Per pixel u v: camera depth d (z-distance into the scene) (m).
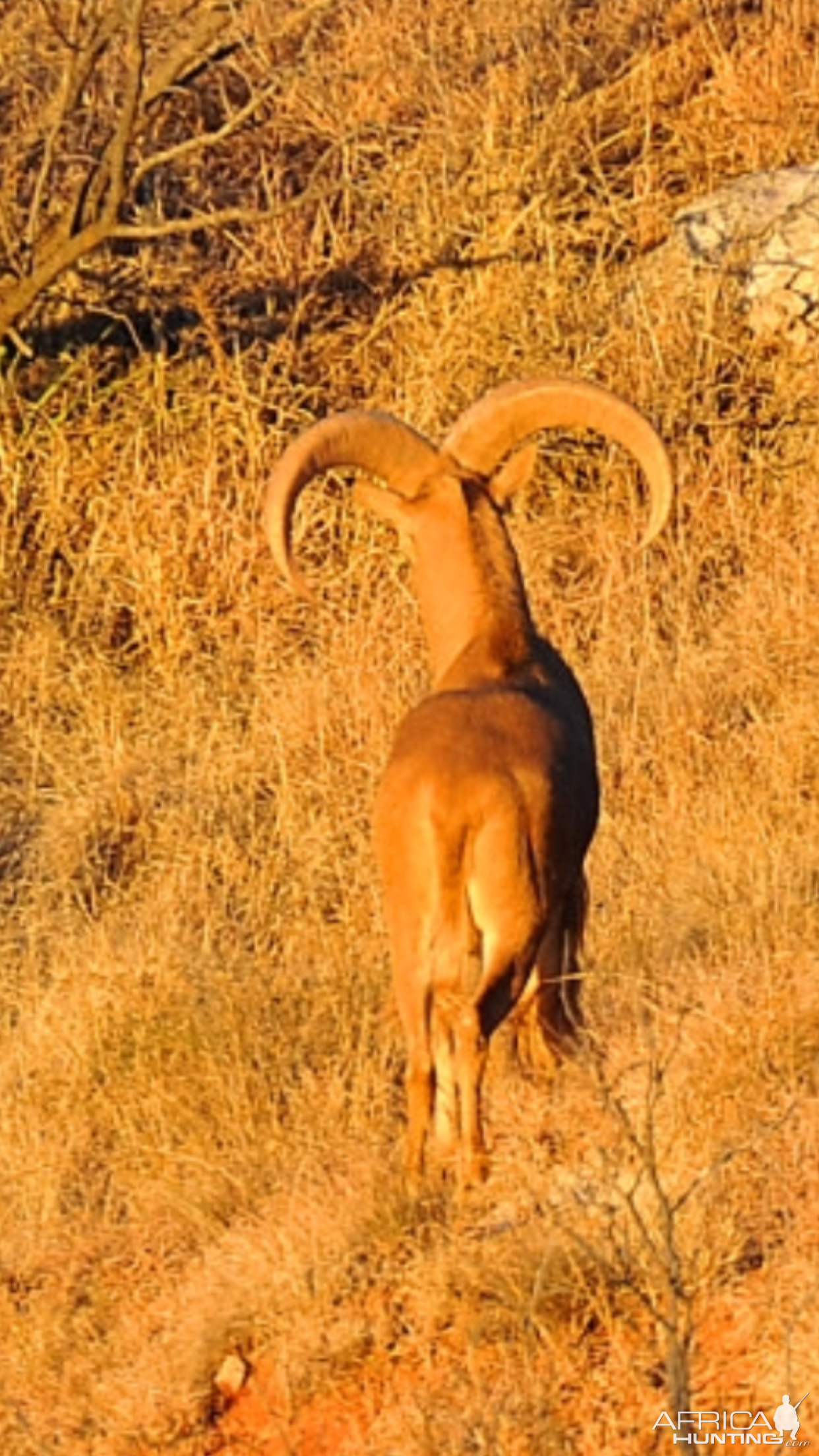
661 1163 28.41
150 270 54.97
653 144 58.03
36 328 53.72
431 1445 25.86
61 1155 33.72
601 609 47.19
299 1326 28.22
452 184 55.59
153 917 40.19
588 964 33.03
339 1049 34.09
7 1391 29.98
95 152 56.47
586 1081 29.92
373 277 55.28
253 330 54.28
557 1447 25.34
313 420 51.78
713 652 44.88
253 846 42.72
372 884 40.00
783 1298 26.03
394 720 44.69
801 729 40.75
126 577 50.19
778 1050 29.53
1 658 49.22
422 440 30.77
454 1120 29.03
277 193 56.62
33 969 39.84
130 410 51.75
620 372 51.34
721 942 33.09
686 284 52.44
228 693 48.06
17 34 56.31
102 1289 31.30
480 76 59.72
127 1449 28.39
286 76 53.00
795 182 54.69
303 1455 27.23
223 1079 33.56
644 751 41.69
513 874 27.94
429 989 28.23
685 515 49.03
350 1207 29.50
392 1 61.44
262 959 37.56
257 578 49.66
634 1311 26.55
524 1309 26.91
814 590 45.78
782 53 58.75
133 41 49.09
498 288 53.12
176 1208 31.94
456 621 30.27
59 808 45.78
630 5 61.34
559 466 50.41
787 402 50.72
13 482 51.03
